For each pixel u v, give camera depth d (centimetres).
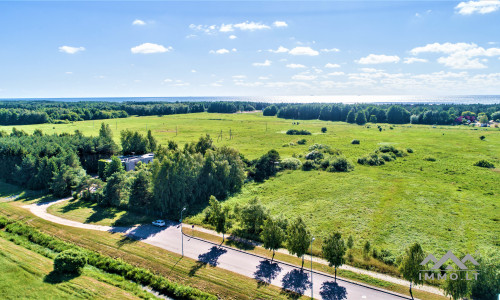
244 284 3681
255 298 3447
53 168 7269
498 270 3316
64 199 6719
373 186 7488
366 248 4303
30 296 3306
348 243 4353
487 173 8362
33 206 6241
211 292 3566
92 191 6875
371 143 13162
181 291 3528
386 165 9625
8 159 8212
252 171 8500
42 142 9369
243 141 14238
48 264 4019
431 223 5378
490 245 4572
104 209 6100
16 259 4025
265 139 14750
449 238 4831
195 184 6538
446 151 11275
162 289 3656
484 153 10756
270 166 8975
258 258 4278
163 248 4534
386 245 4659
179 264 4116
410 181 7856
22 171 7550
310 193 7100
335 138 14750
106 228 5222
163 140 14188
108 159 9206
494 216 5591
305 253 4403
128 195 6197
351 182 7875
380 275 3903
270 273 3916
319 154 10356
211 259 4238
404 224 5359
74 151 8962
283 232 4350
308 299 3406
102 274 3947
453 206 6119
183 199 6078
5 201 6550
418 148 11888
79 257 3850
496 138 13612
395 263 4050
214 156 7569
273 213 5956
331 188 7425
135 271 3934
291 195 7019
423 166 9294
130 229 5191
